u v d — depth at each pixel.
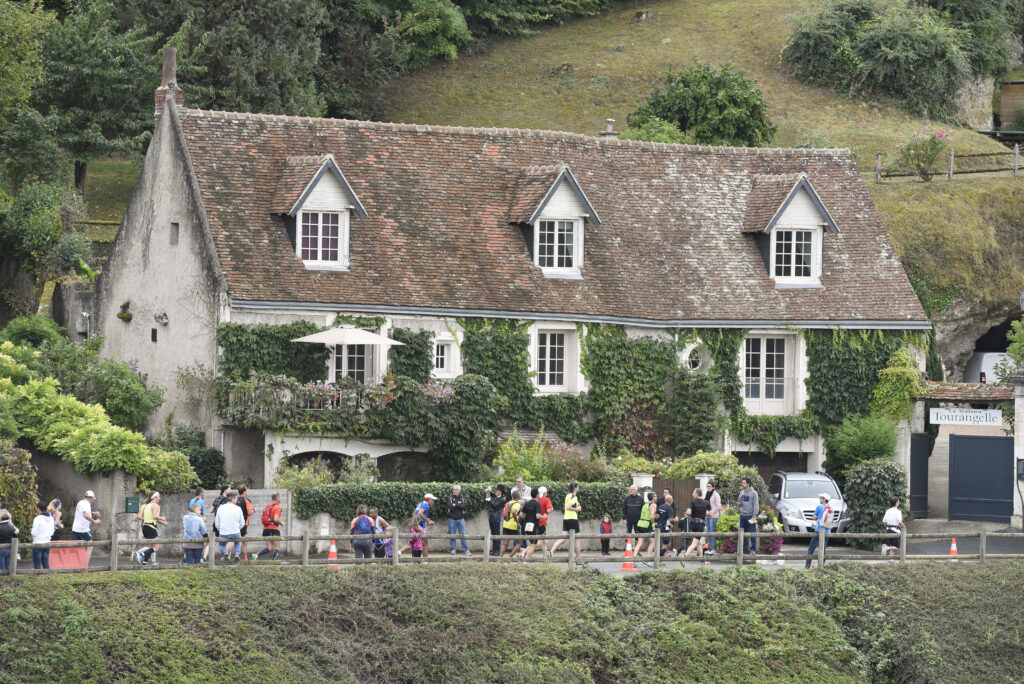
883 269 133.88
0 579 79.69
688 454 125.69
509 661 84.50
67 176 160.62
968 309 160.62
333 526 104.19
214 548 86.19
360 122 127.81
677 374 126.50
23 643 74.75
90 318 131.12
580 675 85.19
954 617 97.50
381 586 87.88
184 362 116.56
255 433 113.38
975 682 92.62
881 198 168.88
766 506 110.38
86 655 75.12
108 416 114.81
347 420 110.88
